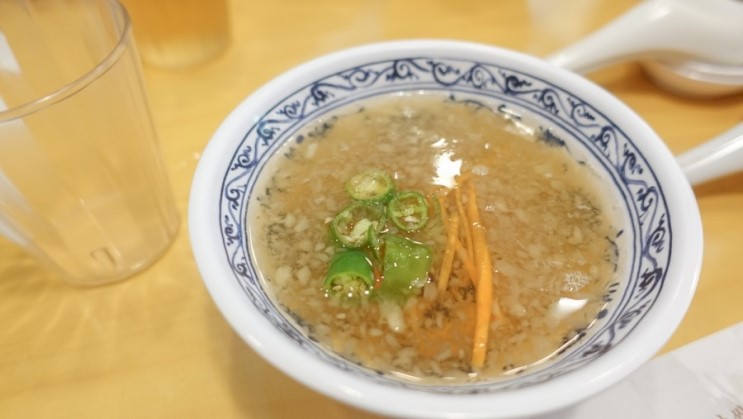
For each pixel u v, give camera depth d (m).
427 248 0.22
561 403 0.16
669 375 0.21
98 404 0.21
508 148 0.25
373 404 0.16
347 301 0.21
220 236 0.19
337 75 0.25
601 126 0.23
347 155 0.25
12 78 0.26
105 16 0.24
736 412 0.20
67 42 0.26
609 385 0.16
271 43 0.34
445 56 0.25
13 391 0.21
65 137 0.21
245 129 0.22
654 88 0.30
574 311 0.20
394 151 0.25
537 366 0.19
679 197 0.20
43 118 0.20
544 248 0.22
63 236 0.23
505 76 0.25
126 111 0.23
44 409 0.20
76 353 0.22
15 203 0.22
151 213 0.24
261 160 0.23
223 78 0.32
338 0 0.36
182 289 0.23
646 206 0.21
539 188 0.24
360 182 0.24
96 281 0.24
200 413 0.20
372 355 0.20
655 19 0.28
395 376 0.19
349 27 0.34
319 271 0.22
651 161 0.21
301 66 0.24
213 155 0.21
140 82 0.23
